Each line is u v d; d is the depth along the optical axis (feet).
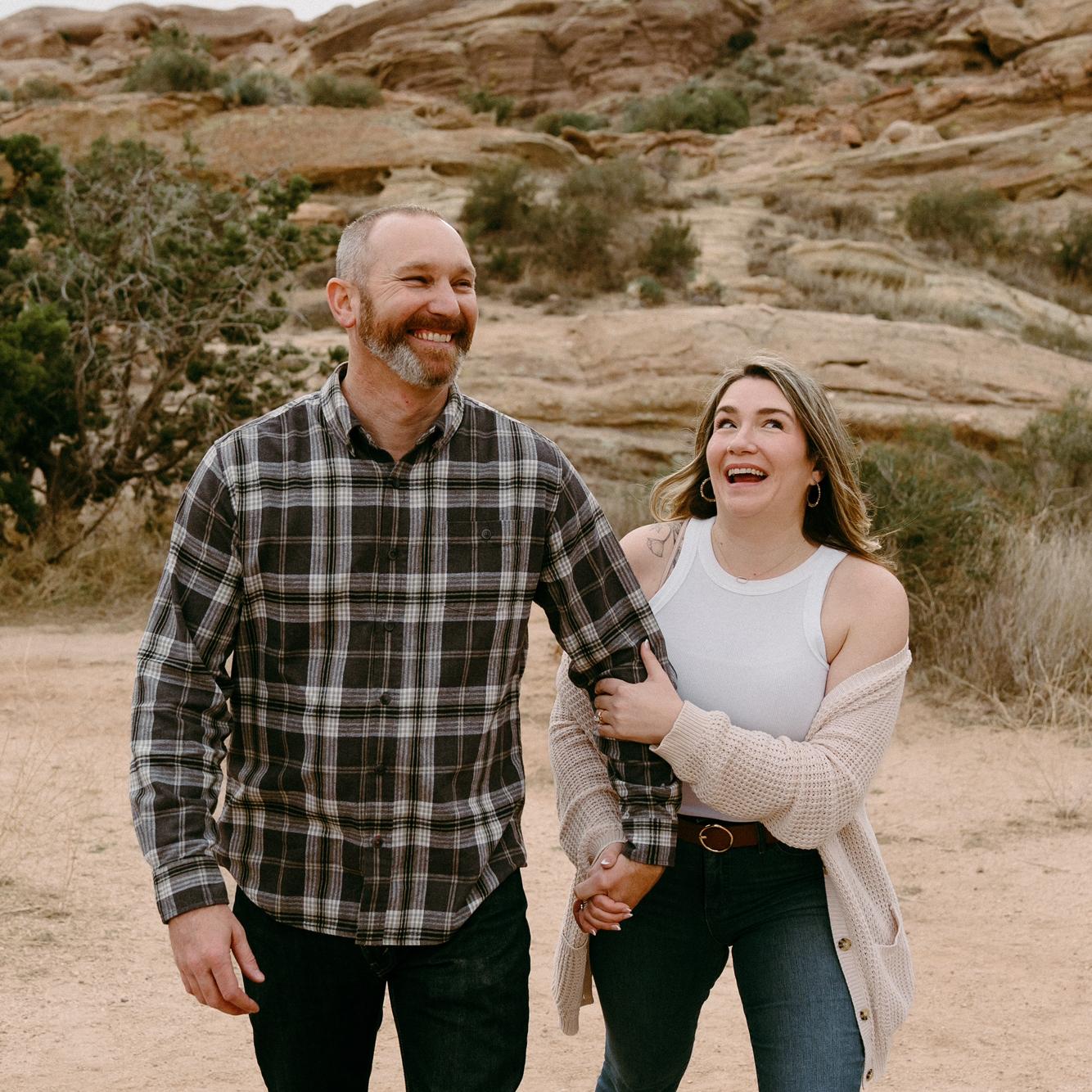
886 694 7.45
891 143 125.80
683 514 8.51
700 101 172.86
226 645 6.68
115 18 253.65
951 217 105.70
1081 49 137.18
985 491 31.73
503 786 7.02
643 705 7.10
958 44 176.24
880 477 27.12
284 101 131.13
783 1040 6.96
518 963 6.89
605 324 63.72
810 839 7.07
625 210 102.37
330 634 6.63
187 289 39.63
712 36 214.90
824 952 7.22
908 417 55.36
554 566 7.12
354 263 6.77
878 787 19.47
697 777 7.04
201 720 6.61
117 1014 11.42
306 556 6.61
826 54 211.20
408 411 6.79
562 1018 8.16
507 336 64.69
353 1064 7.09
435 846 6.66
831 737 7.27
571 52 209.56
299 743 6.63
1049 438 48.21
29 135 38.68
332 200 105.91
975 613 25.59
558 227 89.81
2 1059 10.40
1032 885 15.37
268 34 256.73
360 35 225.15
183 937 6.24
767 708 7.60
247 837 6.79
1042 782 19.53
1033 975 12.86
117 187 40.81
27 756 19.77
